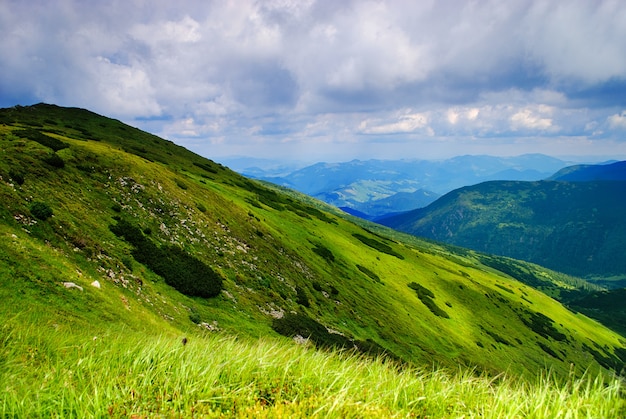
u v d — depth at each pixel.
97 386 6.13
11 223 26.81
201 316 33.94
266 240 64.69
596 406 5.38
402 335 63.00
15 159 36.72
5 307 17.28
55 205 33.75
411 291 89.69
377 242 122.62
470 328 87.38
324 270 70.06
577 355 114.81
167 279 36.09
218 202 65.69
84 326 19.64
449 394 6.48
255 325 37.97
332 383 6.50
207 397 6.03
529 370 80.75
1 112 107.25
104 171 46.78
